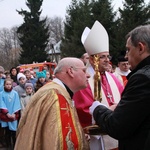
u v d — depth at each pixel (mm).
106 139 2842
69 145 2062
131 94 1780
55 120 2043
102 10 24219
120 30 22406
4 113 5895
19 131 2148
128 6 23594
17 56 54844
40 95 2137
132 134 1823
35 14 38156
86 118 2812
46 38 37656
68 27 29422
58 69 2289
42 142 2062
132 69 1968
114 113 1841
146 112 1753
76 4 29766
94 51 2822
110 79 3125
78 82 2275
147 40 1857
